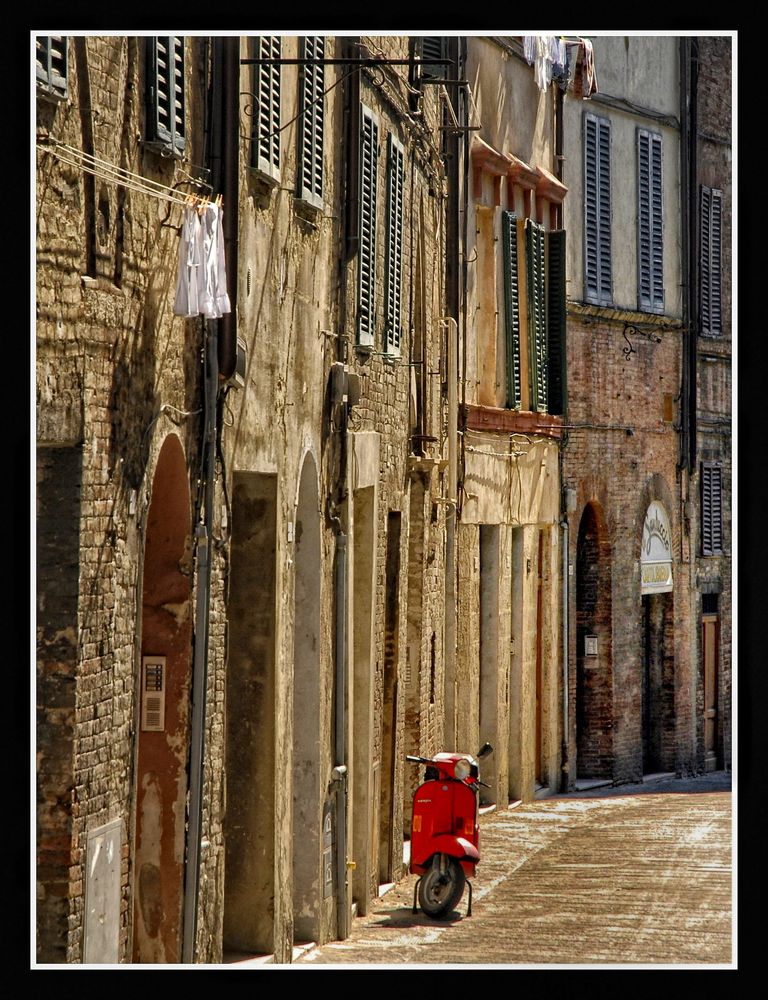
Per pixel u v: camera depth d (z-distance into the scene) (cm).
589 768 6812
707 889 4094
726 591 7900
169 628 2503
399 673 4228
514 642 5978
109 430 2147
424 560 4594
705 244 7762
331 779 3419
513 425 5806
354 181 3538
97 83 2097
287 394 3052
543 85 5938
